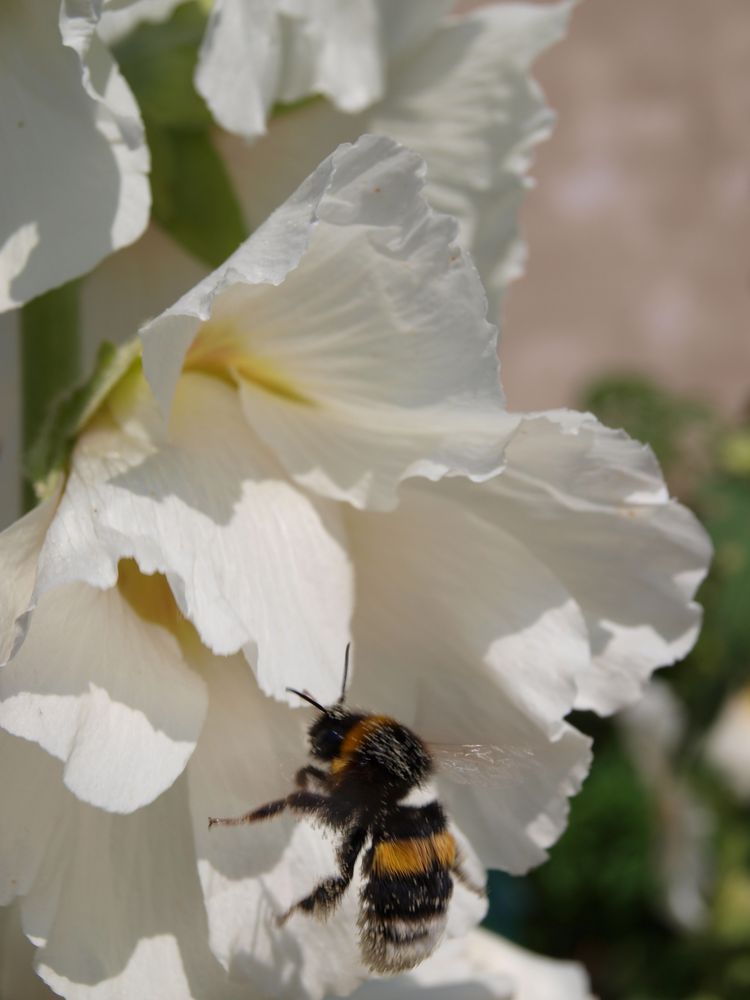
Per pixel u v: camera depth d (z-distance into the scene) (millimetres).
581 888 385
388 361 156
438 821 173
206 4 172
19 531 150
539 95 190
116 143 154
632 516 165
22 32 153
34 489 163
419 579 166
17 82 154
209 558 154
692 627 169
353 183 147
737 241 546
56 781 159
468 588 165
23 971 176
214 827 164
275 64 172
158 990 161
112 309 179
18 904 171
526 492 163
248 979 164
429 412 157
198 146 173
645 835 382
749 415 442
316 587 159
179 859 164
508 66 189
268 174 181
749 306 543
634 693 170
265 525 158
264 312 157
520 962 209
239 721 165
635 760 384
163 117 172
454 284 151
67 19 148
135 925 163
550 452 160
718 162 547
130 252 178
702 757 384
